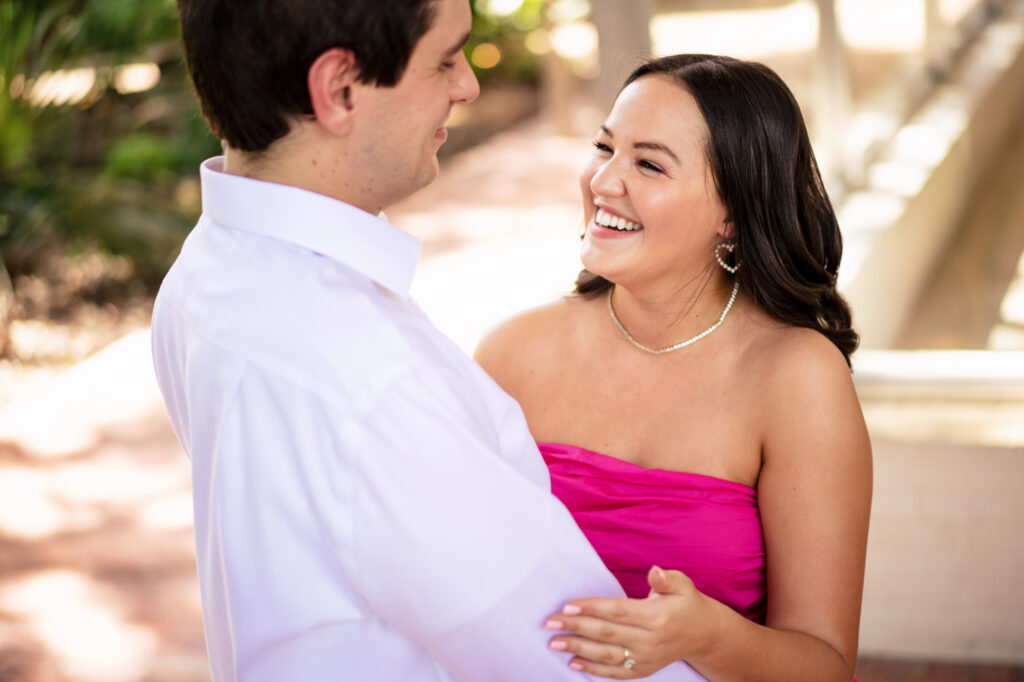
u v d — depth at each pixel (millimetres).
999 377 2703
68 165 5734
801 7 3707
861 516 1377
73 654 2928
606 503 1474
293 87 1016
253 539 1031
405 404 987
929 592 2689
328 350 1005
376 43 1006
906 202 4133
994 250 4949
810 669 1234
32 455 4113
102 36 5320
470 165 7684
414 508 982
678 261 1429
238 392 1025
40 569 3363
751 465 1430
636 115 1384
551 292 5164
